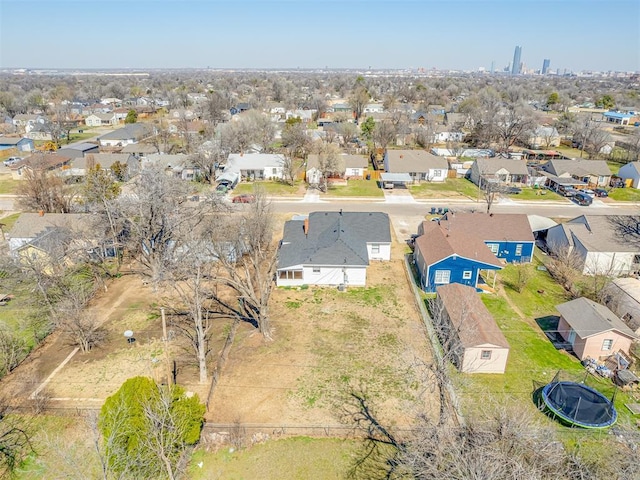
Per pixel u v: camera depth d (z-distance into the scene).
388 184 64.12
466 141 98.12
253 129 85.56
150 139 87.69
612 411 21.64
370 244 40.19
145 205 33.81
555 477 15.24
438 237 37.81
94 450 20.14
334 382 24.69
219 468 19.53
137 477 18.11
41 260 35.47
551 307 33.28
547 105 151.12
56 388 24.23
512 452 15.16
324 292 34.94
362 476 18.94
